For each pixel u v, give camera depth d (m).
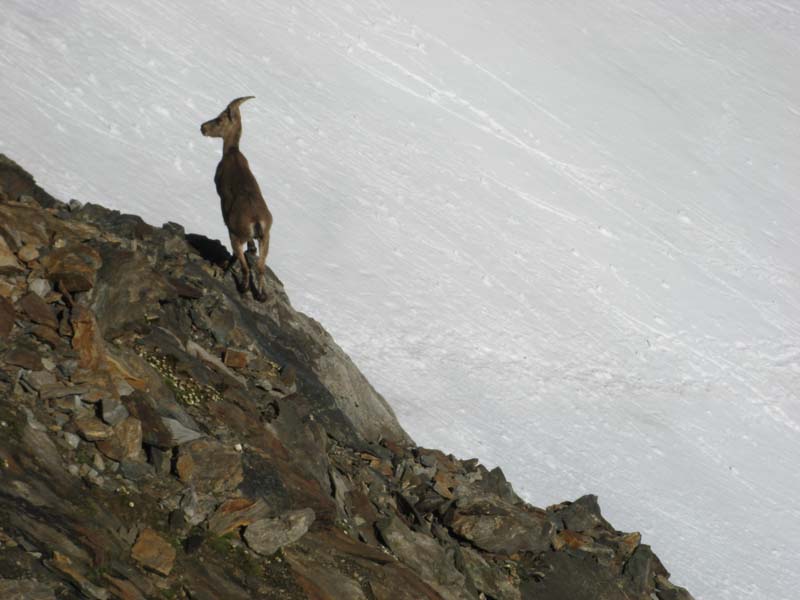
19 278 28.66
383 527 31.44
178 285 36.38
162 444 26.17
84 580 20.42
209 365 33.44
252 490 27.62
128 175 185.00
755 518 167.88
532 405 177.12
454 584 31.83
